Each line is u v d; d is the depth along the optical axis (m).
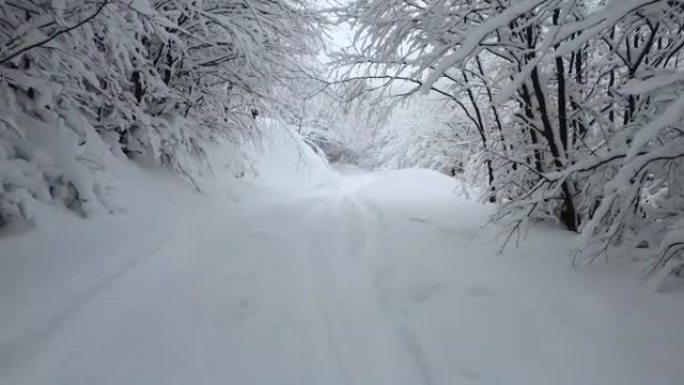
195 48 8.98
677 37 5.34
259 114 11.87
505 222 6.04
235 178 10.33
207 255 5.11
